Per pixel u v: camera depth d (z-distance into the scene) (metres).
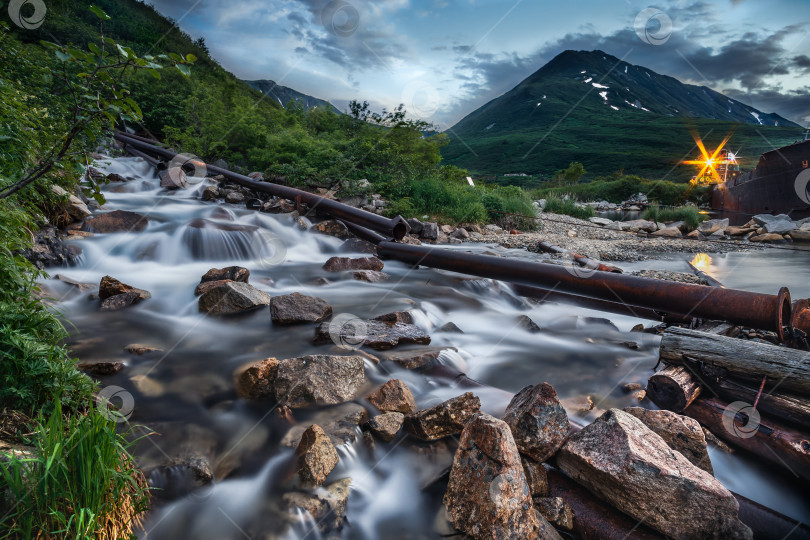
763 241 17.28
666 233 18.33
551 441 2.40
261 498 2.19
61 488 1.71
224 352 3.67
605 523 2.12
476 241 11.83
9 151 3.07
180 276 5.89
